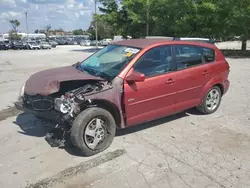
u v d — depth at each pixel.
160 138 4.38
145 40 4.79
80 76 3.94
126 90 3.93
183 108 4.88
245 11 20.28
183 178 3.23
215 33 24.09
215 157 3.74
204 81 5.11
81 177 3.27
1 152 3.91
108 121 3.86
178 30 23.98
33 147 4.06
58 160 3.67
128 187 3.06
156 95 4.30
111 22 32.44
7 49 42.88
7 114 5.63
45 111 3.78
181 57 4.71
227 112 5.67
